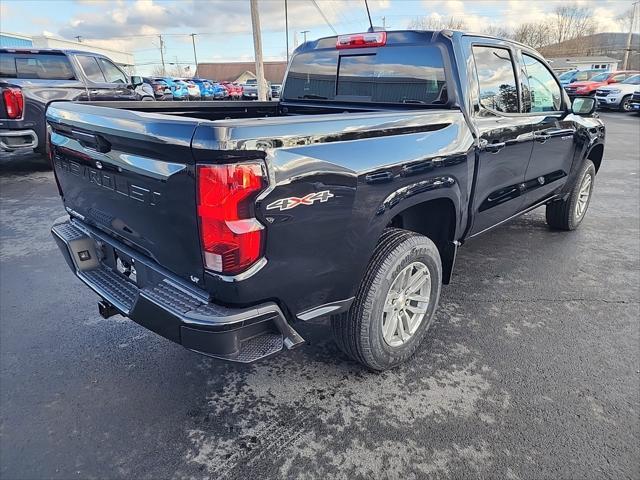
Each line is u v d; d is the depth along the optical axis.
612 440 2.31
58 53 8.55
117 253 2.55
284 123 1.91
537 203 4.43
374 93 3.53
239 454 2.24
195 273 2.01
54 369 2.87
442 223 3.08
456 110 3.01
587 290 3.94
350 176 2.14
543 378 2.79
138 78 10.20
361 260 2.34
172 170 1.88
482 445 2.28
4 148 7.77
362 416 2.48
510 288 3.97
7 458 2.21
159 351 3.06
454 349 3.08
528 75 3.83
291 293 2.09
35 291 3.90
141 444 2.30
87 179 2.54
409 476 2.11
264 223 1.87
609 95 20.94
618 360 2.97
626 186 7.89
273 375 2.81
